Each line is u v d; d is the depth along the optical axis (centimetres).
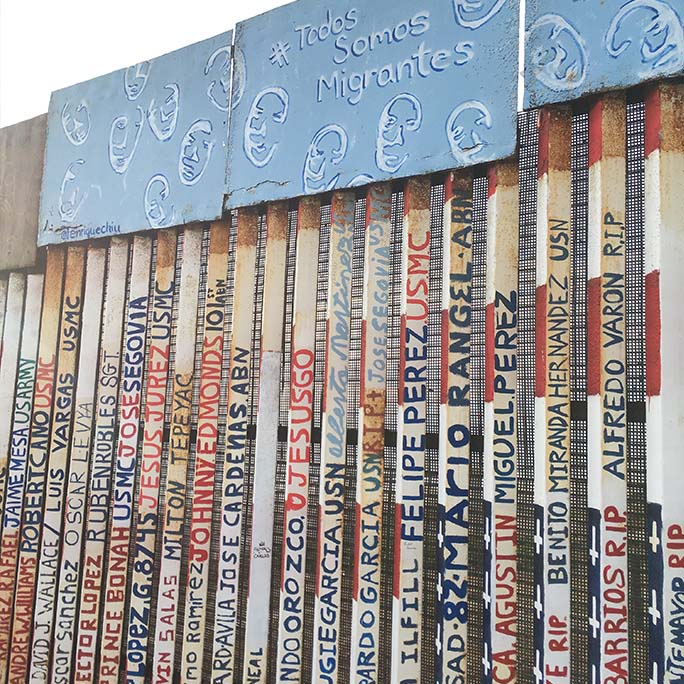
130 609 371
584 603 248
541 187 268
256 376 346
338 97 321
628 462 244
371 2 314
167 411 382
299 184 329
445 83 288
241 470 343
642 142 251
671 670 223
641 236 248
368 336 308
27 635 415
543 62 263
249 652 324
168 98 388
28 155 456
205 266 377
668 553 227
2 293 462
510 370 271
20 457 438
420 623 284
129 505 385
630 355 247
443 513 279
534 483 261
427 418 293
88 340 414
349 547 308
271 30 348
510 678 258
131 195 398
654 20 239
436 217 300
